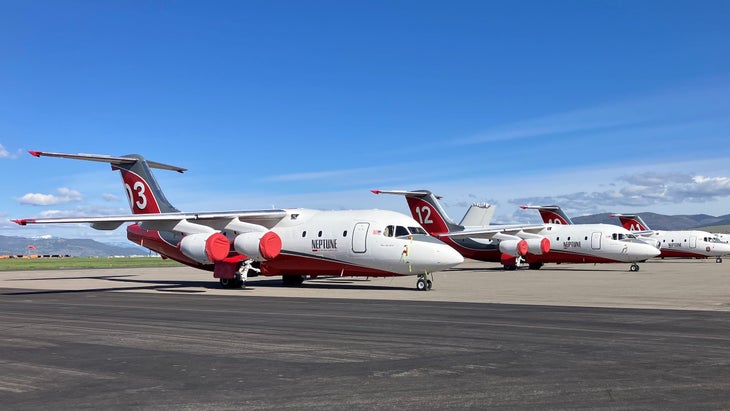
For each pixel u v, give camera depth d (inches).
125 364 355.6
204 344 425.7
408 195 1733.5
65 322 562.9
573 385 290.8
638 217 2635.3
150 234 1153.4
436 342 426.3
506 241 1659.7
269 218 1075.3
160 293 949.8
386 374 320.5
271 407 257.4
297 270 1076.5
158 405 262.8
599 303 724.0
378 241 981.2
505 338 442.9
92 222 960.3
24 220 870.4
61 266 2719.0
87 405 264.4
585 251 1697.8
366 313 618.8
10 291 1020.5
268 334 471.8
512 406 253.6
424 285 964.0
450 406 254.8
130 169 1157.1
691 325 510.6
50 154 996.6
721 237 2479.1
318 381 305.7
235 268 1043.9
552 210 2112.5
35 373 333.1
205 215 1017.5
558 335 455.5
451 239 1793.8
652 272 1565.0
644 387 285.3
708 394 271.3
